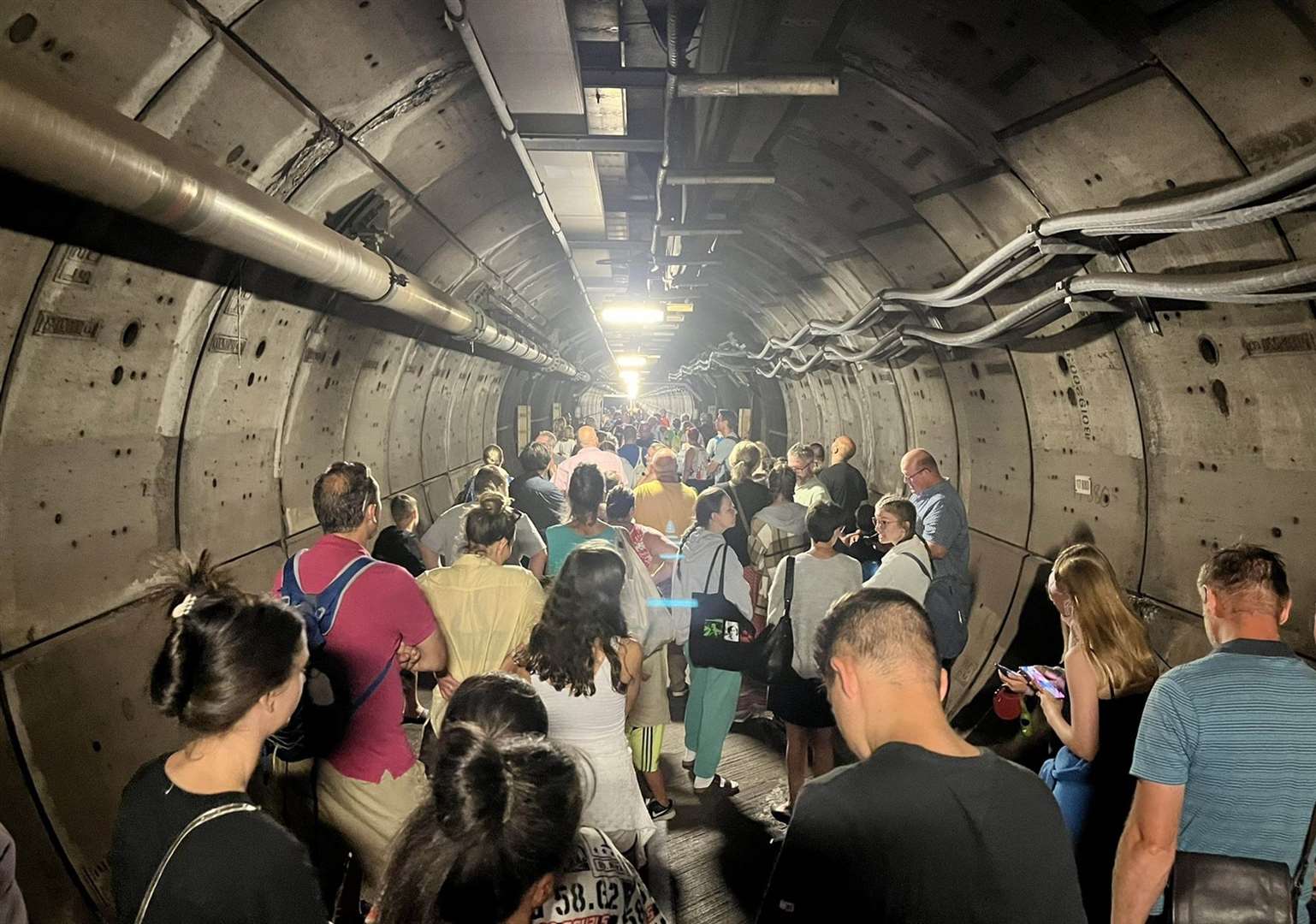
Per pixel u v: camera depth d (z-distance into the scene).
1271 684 2.03
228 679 1.56
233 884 1.48
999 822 1.43
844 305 8.76
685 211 6.80
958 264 5.49
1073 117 3.34
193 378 4.13
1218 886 1.97
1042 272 4.50
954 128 4.02
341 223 4.89
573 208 7.19
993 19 3.09
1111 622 2.61
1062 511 5.45
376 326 6.77
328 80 3.53
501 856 1.24
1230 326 3.36
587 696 2.82
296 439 5.93
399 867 1.28
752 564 5.69
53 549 3.22
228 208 2.89
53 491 3.21
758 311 12.92
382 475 8.84
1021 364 5.36
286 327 4.99
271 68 3.18
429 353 9.16
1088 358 4.52
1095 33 2.83
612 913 1.51
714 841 4.33
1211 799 2.05
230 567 4.81
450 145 5.07
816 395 13.91
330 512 2.90
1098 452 4.89
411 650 2.96
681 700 6.42
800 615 4.06
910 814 1.43
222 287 3.97
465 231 7.00
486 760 1.28
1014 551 6.10
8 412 2.92
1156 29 2.65
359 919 3.14
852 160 5.12
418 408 10.03
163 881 1.48
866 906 1.41
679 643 4.54
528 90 4.27
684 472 13.08
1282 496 3.43
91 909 2.89
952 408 7.18
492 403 15.91
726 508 4.49
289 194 4.18
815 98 4.43
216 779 1.60
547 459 6.71
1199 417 3.88
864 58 3.83
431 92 4.22
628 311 12.54
